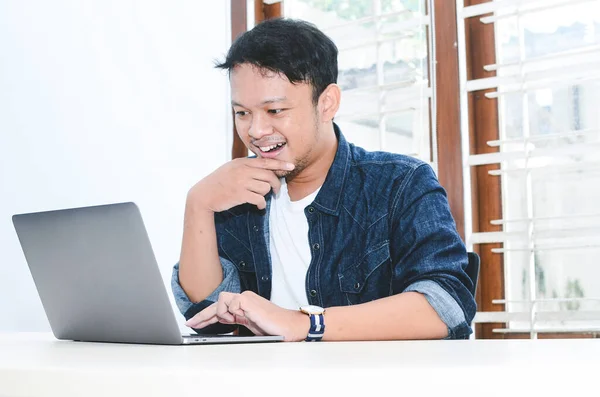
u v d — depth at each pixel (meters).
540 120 2.28
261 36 1.36
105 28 2.39
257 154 1.49
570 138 2.23
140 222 0.90
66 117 2.24
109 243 0.95
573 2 2.13
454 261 1.29
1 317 2.04
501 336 2.28
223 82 2.82
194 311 1.49
